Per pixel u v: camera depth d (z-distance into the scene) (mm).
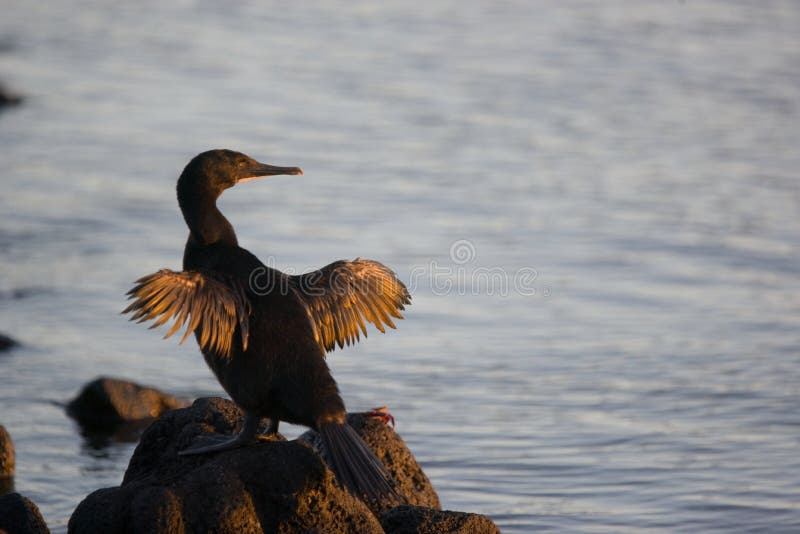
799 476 11320
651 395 13758
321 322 7605
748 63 33969
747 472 11453
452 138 26781
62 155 25422
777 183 23312
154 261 18719
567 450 12102
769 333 15867
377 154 25422
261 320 7016
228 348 6918
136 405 13586
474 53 35594
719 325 16234
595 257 19156
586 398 13688
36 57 36188
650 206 21906
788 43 36438
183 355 15609
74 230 20328
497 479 11336
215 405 8234
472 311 16984
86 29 40500
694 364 14781
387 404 13508
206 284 6867
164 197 22406
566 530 10094
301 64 34406
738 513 10430
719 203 22031
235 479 7219
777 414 13102
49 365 14977
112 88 32094
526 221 20969
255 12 42688
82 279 17953
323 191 22750
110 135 27188
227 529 7078
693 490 11008
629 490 11047
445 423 12891
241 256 7391
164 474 7535
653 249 19516
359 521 7547
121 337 16125
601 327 16250
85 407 13602
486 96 30625
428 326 16438
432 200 22203
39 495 11078
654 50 35688
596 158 25188
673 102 30000
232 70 33875
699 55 34969
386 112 29047
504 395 13820
